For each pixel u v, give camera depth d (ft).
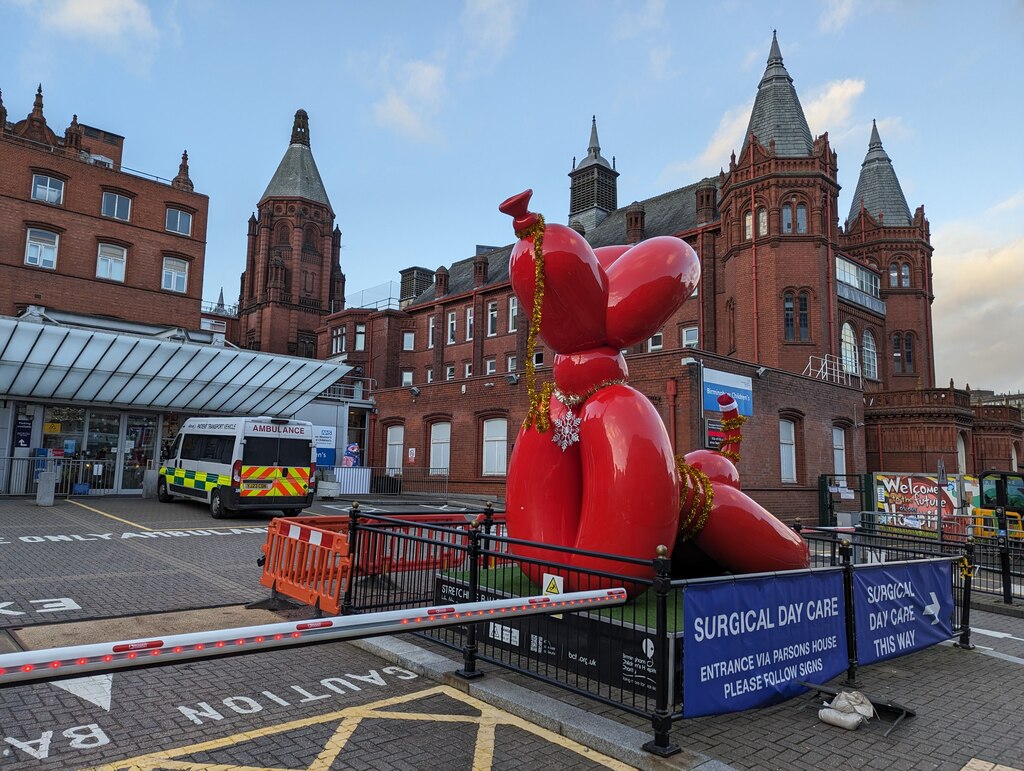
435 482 99.55
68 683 16.94
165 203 103.96
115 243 99.25
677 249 21.77
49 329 63.67
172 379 75.61
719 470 24.26
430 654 19.79
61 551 35.99
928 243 135.33
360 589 26.22
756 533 22.39
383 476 100.58
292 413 89.86
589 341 21.66
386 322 148.25
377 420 111.45
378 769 12.92
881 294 131.54
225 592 27.61
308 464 56.29
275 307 175.22
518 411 88.79
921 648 22.00
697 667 14.06
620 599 15.29
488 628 20.53
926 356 129.90
